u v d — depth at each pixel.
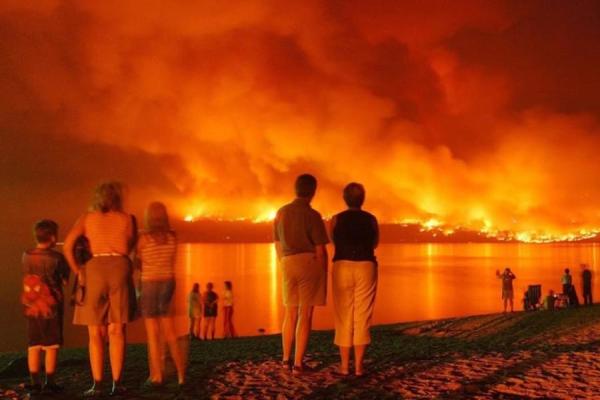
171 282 6.18
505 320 18.25
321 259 6.62
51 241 6.10
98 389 5.98
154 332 6.21
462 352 8.39
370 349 10.18
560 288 52.34
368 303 6.54
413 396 5.74
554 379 6.30
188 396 5.88
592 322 14.86
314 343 13.58
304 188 6.61
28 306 6.10
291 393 5.91
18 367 7.99
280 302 48.59
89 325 5.83
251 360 7.72
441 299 48.59
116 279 5.79
